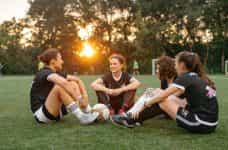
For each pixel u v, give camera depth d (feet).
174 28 128.47
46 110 14.82
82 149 10.88
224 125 15.10
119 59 16.48
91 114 14.96
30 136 12.81
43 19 139.03
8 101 25.98
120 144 11.50
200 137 12.52
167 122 15.57
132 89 15.93
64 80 14.43
